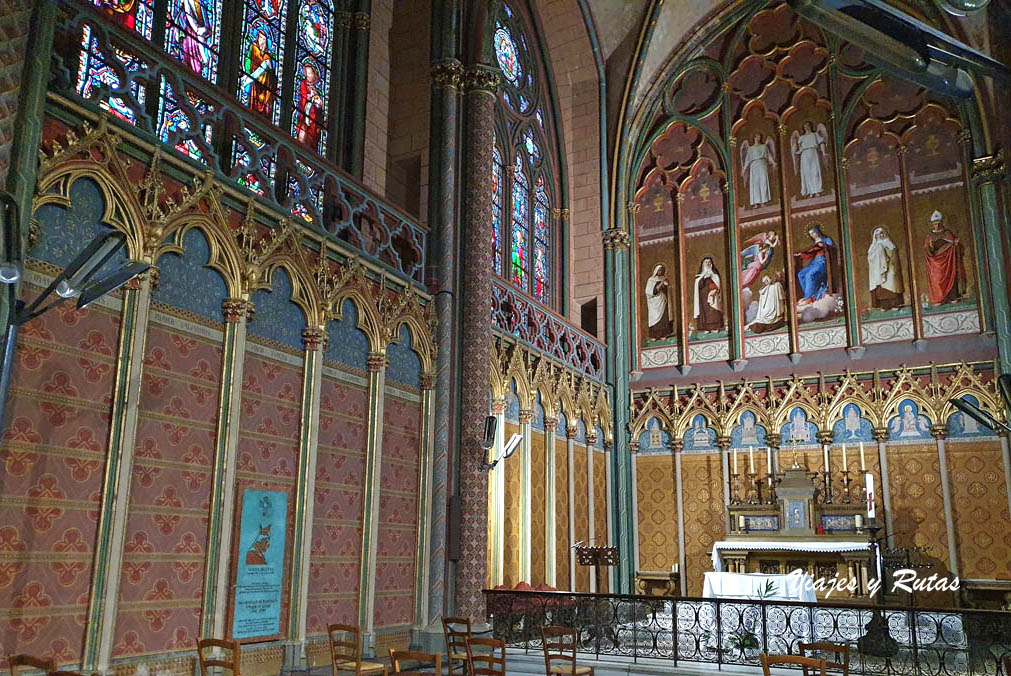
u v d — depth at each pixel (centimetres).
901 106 2262
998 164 2078
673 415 2278
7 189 807
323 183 1304
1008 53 829
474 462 1487
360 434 1316
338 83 1549
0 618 784
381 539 1344
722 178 2422
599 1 2339
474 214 1612
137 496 937
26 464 826
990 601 1891
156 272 976
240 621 1051
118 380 923
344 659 1012
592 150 2422
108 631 870
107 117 938
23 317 745
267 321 1158
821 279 2253
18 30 833
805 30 2394
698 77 2514
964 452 1983
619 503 2203
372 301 1361
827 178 2314
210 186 1063
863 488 2045
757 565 1905
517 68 2220
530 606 1448
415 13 1806
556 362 1980
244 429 1096
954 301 2103
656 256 2445
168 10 1182
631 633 1561
